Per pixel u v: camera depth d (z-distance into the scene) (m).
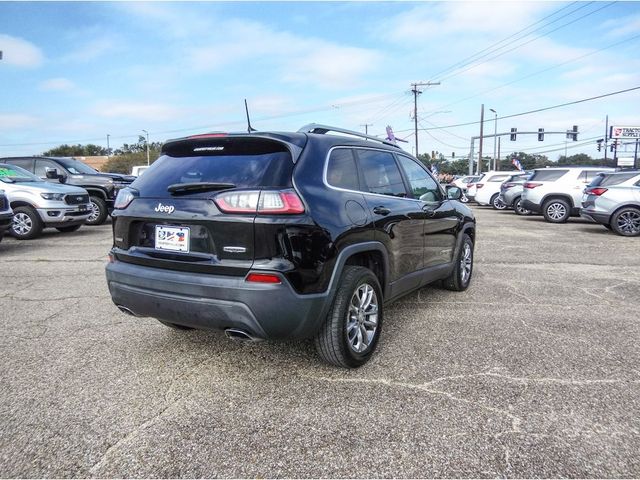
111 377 3.18
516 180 17.88
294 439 2.46
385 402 2.84
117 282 3.22
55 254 8.11
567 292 5.54
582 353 3.60
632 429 2.55
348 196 3.28
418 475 2.18
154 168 3.40
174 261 2.96
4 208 8.39
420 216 4.27
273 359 3.48
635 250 8.74
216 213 2.81
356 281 3.18
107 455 2.32
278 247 2.72
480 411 2.73
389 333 4.06
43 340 3.88
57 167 12.93
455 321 4.40
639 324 4.32
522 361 3.45
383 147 4.12
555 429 2.55
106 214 13.34
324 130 3.62
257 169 2.92
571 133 39.12
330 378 3.17
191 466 2.24
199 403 2.83
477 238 10.48
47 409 2.75
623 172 11.25
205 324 2.90
